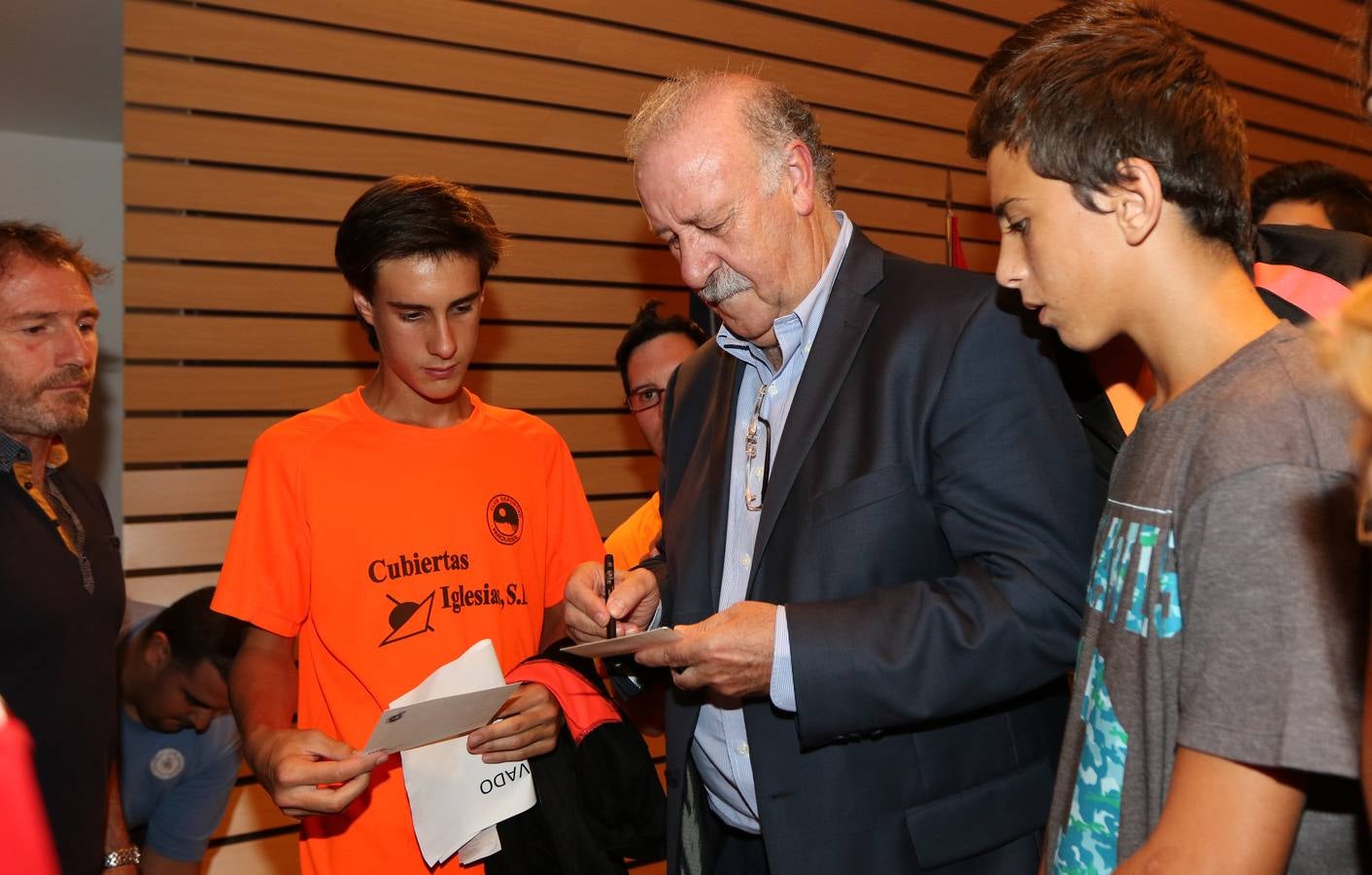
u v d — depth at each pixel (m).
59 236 1.90
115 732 1.87
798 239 1.30
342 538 1.58
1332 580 0.68
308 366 3.16
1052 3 4.35
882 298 1.31
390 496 1.61
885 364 1.24
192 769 2.26
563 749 1.59
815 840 1.22
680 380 1.69
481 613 1.61
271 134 3.04
